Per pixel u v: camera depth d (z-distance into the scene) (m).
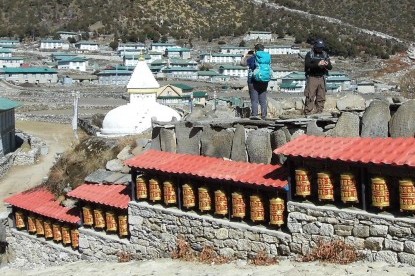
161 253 15.33
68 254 18.92
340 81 130.12
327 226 11.78
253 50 17.25
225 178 13.55
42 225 20.34
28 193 22.22
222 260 13.63
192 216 14.52
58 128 75.69
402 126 11.72
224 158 14.84
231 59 182.75
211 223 14.06
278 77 143.38
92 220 17.92
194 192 14.68
